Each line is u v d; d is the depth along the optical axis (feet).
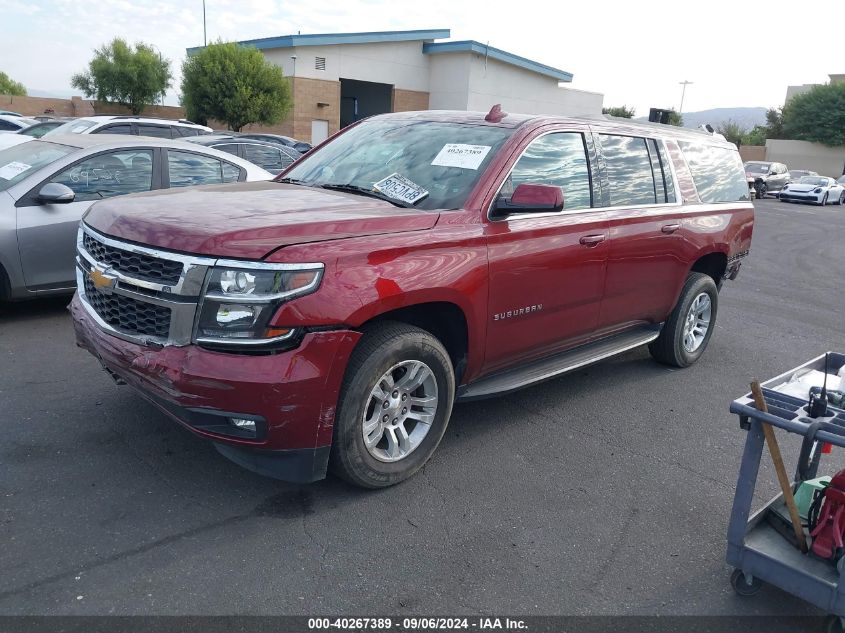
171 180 22.80
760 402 9.28
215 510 11.43
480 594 9.82
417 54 114.62
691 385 19.21
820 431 8.85
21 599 9.05
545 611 9.57
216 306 10.25
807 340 25.16
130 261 11.29
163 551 10.26
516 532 11.41
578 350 16.83
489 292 13.03
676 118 148.56
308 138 106.52
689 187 18.93
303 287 10.30
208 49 92.89
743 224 20.92
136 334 11.19
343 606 9.38
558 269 14.48
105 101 110.52
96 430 13.88
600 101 131.44
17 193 19.95
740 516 9.80
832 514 9.53
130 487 11.92
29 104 114.01
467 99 112.68
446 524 11.50
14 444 13.12
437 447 14.35
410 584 9.93
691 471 14.03
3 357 17.66
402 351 11.65
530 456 14.20
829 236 61.31
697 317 20.57
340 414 11.16
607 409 17.04
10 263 19.61
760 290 34.73
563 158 15.07
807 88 192.34
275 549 10.50
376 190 13.88
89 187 21.09
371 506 11.88
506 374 14.80
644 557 11.00
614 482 13.35
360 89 122.62
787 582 9.45
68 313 21.81
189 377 10.19
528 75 119.03
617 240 16.02
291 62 102.83
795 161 173.17
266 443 10.52
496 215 13.26
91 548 10.21
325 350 10.50
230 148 36.32
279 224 10.90
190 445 13.50
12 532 10.44
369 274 10.98
